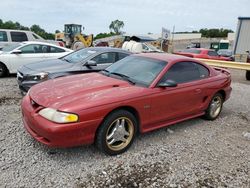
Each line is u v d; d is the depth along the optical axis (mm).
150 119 4195
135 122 3980
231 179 3400
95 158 3686
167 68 4520
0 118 4953
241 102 7508
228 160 3902
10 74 10000
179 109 4668
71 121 3297
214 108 5586
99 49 7473
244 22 16031
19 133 4305
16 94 6887
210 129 5125
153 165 3602
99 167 3467
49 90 3910
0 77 9375
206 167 3650
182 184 3219
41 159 3564
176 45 59562
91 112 3416
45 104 3492
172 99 4441
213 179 3373
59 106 3373
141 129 4129
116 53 7543
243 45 16297
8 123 4711
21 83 6316
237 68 11969
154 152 3977
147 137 4512
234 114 6262
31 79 6148
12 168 3311
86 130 3436
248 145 4492
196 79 5039
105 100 3582
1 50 10320
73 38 27938
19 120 4895
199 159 3861
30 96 3877
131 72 4637
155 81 4262
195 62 5160
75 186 3049
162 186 3152
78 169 3393
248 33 15992
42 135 3395
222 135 4863
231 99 7809
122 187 3082
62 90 3861
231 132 5055
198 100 5051
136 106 3906
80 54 7461
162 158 3809
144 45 18281
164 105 4336
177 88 4551
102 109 3504
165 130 4887
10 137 4145
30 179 3123
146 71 4535
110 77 4617
